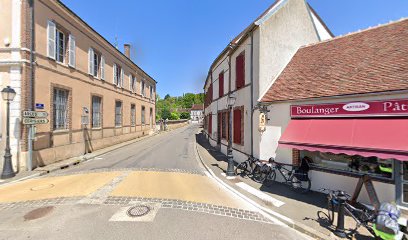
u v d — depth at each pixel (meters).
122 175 8.91
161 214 5.33
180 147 18.25
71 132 12.88
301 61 9.80
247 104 10.55
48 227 4.58
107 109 17.80
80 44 13.95
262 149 8.99
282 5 10.23
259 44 9.52
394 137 5.16
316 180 7.37
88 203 5.86
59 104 12.14
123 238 4.22
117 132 19.70
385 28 8.45
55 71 11.48
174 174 9.38
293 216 5.54
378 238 4.39
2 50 9.40
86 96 14.61
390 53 7.12
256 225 5.10
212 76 19.72
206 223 5.02
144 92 28.48
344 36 9.62
